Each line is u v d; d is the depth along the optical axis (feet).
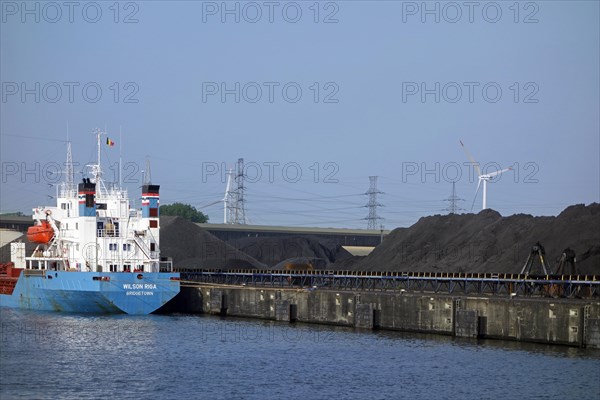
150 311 492.13
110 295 480.23
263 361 359.05
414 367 343.87
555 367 335.47
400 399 300.40
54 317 485.97
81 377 330.54
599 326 358.84
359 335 422.82
